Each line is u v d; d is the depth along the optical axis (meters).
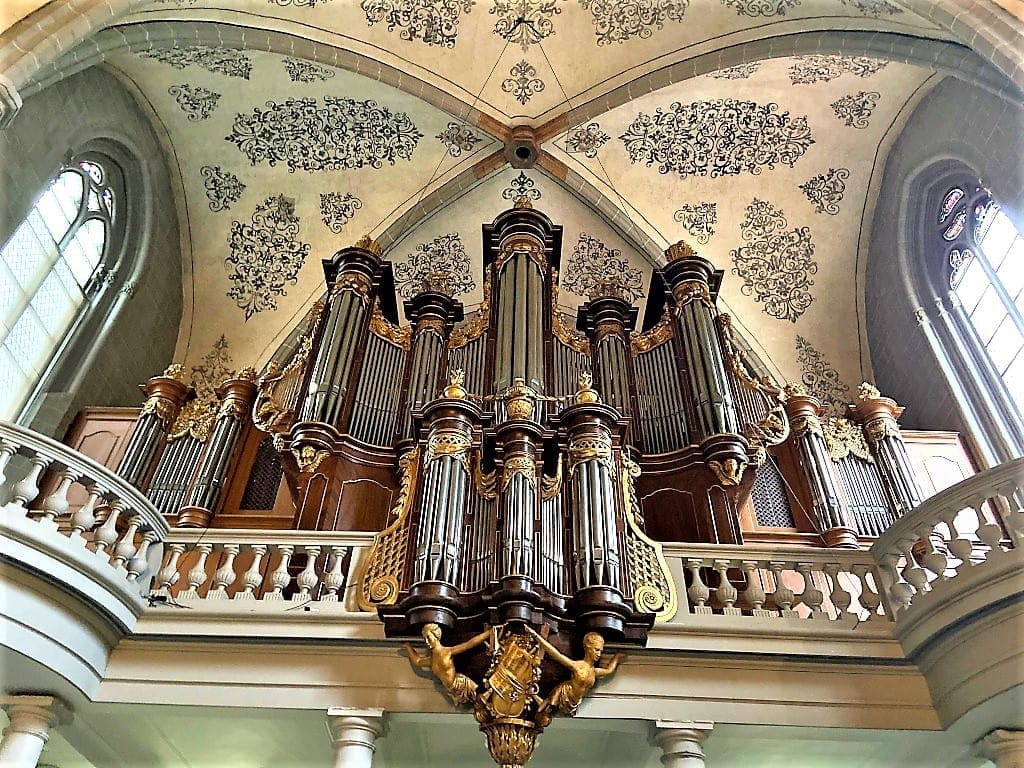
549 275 11.39
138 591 6.47
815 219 13.12
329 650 6.47
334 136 12.73
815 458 10.00
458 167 12.95
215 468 10.04
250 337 13.31
